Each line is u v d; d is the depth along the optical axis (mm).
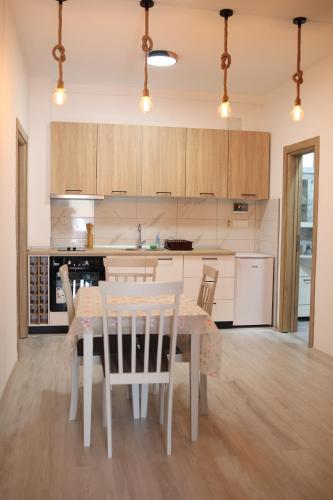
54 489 2080
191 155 5176
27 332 4699
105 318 2270
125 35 3756
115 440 2555
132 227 5430
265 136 5348
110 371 2391
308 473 2250
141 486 2115
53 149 4871
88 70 4641
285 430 2705
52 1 3191
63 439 2553
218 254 5047
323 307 4246
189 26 3562
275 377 3607
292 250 5055
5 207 3166
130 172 5043
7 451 2410
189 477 2197
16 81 3711
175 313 2318
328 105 4191
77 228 5297
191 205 5559
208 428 2719
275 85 5098
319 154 4324
